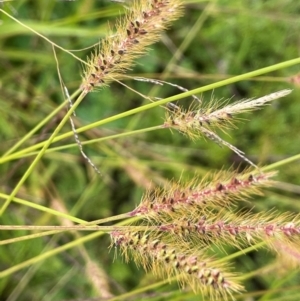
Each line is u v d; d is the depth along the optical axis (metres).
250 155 0.47
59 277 0.43
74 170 0.45
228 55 0.48
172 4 0.24
